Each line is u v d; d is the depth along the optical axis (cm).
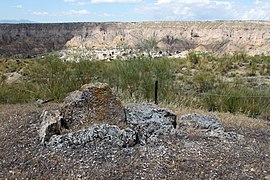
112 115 691
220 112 1005
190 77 1503
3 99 1072
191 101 1083
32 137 661
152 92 1098
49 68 1239
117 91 1095
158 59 1233
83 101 691
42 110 857
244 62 2073
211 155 602
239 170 559
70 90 1141
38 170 547
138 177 530
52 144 618
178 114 891
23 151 607
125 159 579
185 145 636
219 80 1316
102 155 589
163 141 653
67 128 680
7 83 1257
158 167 557
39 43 8400
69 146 615
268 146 677
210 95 1082
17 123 743
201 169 556
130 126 692
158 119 715
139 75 1134
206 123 734
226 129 784
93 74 1224
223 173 548
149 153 601
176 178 530
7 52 7431
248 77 1656
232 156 605
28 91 1141
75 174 535
